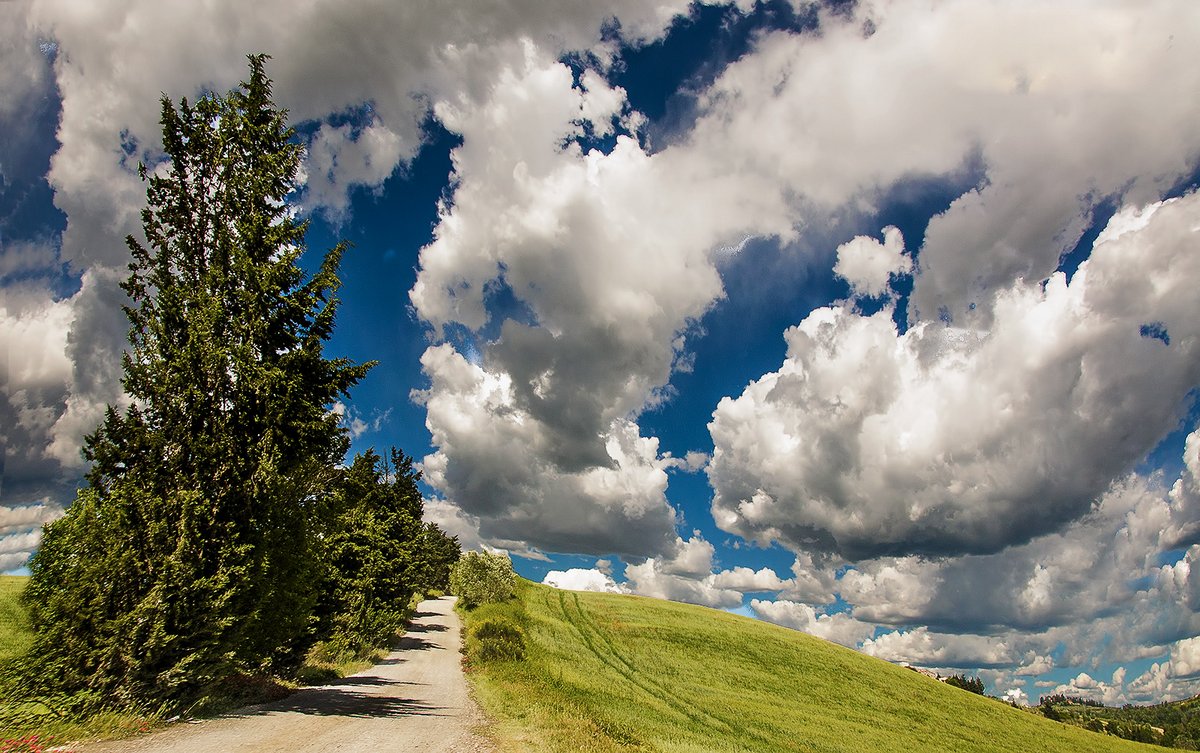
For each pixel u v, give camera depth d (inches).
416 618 2491.4
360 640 1200.2
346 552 1214.3
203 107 654.5
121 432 526.9
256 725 491.2
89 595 477.4
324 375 648.4
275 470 566.6
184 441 545.6
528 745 518.6
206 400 562.9
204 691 518.3
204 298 591.5
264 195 655.8
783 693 1958.7
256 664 690.8
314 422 603.8
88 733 399.5
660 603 3454.7
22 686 448.5
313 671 879.1
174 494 519.2
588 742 552.4
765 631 2965.1
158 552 504.4
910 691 2306.8
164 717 472.7
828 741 1444.4
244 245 626.8
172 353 565.0
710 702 1643.7
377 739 474.0
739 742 1176.2
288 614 633.6
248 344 587.8
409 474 2031.3
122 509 500.7
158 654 478.0
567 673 1526.8
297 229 661.9
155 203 606.5
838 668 2449.6
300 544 617.3
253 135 663.1
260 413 588.7
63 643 466.6
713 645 2506.2
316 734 474.6
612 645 2250.2
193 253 618.2
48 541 510.3
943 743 1695.4
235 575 529.3
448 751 456.8
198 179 634.8
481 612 2448.3
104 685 463.5
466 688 925.2
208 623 503.2
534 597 3125.0
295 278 634.8
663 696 1579.7
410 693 812.6
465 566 2807.6
